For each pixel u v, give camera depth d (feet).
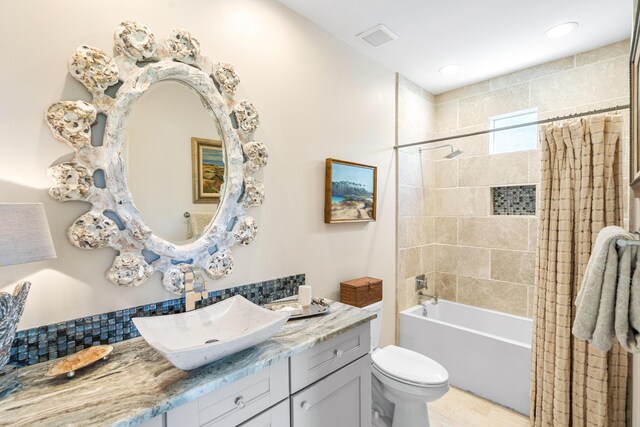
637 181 3.49
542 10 6.28
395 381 5.55
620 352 5.38
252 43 5.50
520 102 8.96
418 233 9.94
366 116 8.02
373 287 7.35
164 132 4.43
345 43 7.42
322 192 6.84
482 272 9.58
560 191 5.89
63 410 2.68
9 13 3.30
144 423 2.73
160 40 4.36
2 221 2.67
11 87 3.32
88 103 3.73
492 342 7.25
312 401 4.17
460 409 7.00
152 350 3.83
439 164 10.57
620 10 6.24
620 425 5.38
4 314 2.82
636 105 4.17
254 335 3.51
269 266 5.82
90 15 3.79
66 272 3.67
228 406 3.30
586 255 5.57
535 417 6.23
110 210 3.92
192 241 4.71
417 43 7.52
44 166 3.51
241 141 5.27
